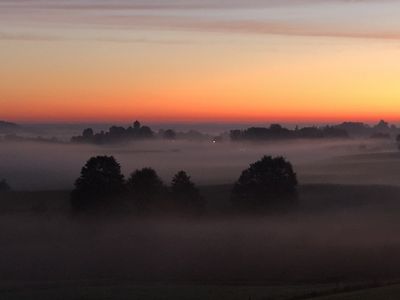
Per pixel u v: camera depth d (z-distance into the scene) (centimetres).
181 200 8312
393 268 5575
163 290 4288
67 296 4088
